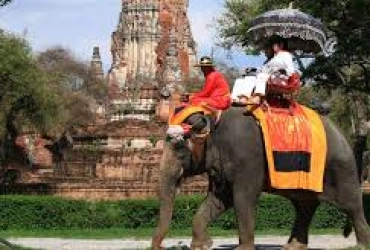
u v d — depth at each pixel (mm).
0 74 40156
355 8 25812
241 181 10570
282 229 26344
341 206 11242
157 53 77250
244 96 10828
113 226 27297
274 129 10641
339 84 29172
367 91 29344
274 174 10555
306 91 32219
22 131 63844
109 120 71438
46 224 27203
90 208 27328
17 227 27031
